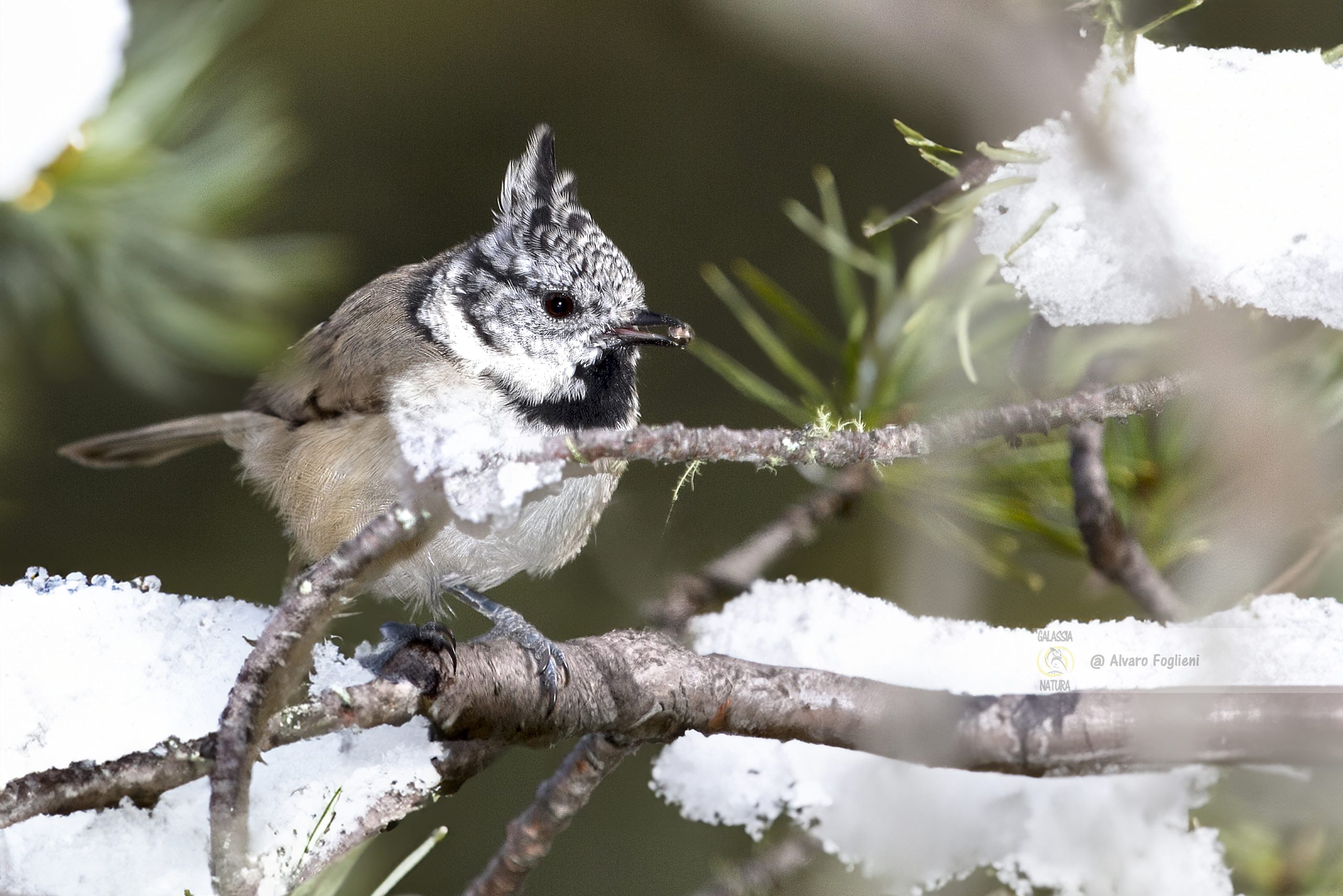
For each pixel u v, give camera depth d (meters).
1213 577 5.15
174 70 6.00
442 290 8.17
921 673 5.54
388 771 4.77
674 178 13.10
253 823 4.42
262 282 6.35
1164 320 5.05
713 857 9.35
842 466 4.54
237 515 10.98
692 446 4.31
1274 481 4.66
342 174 12.48
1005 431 4.45
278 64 12.24
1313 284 4.36
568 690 5.04
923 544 5.85
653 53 13.23
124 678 4.59
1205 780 4.68
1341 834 4.45
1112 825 4.80
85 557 10.56
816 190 12.99
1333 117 4.26
